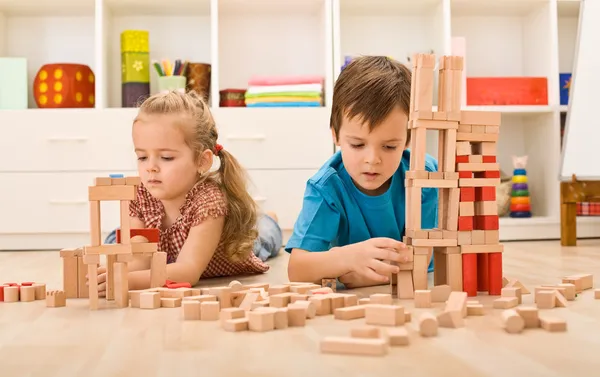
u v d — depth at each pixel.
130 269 1.28
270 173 2.37
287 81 2.42
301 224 1.28
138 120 1.37
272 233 1.91
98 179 1.01
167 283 1.16
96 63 2.38
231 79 2.72
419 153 1.05
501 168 2.79
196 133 1.41
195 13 2.69
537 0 2.56
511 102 2.53
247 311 0.85
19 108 2.42
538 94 2.54
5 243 2.33
